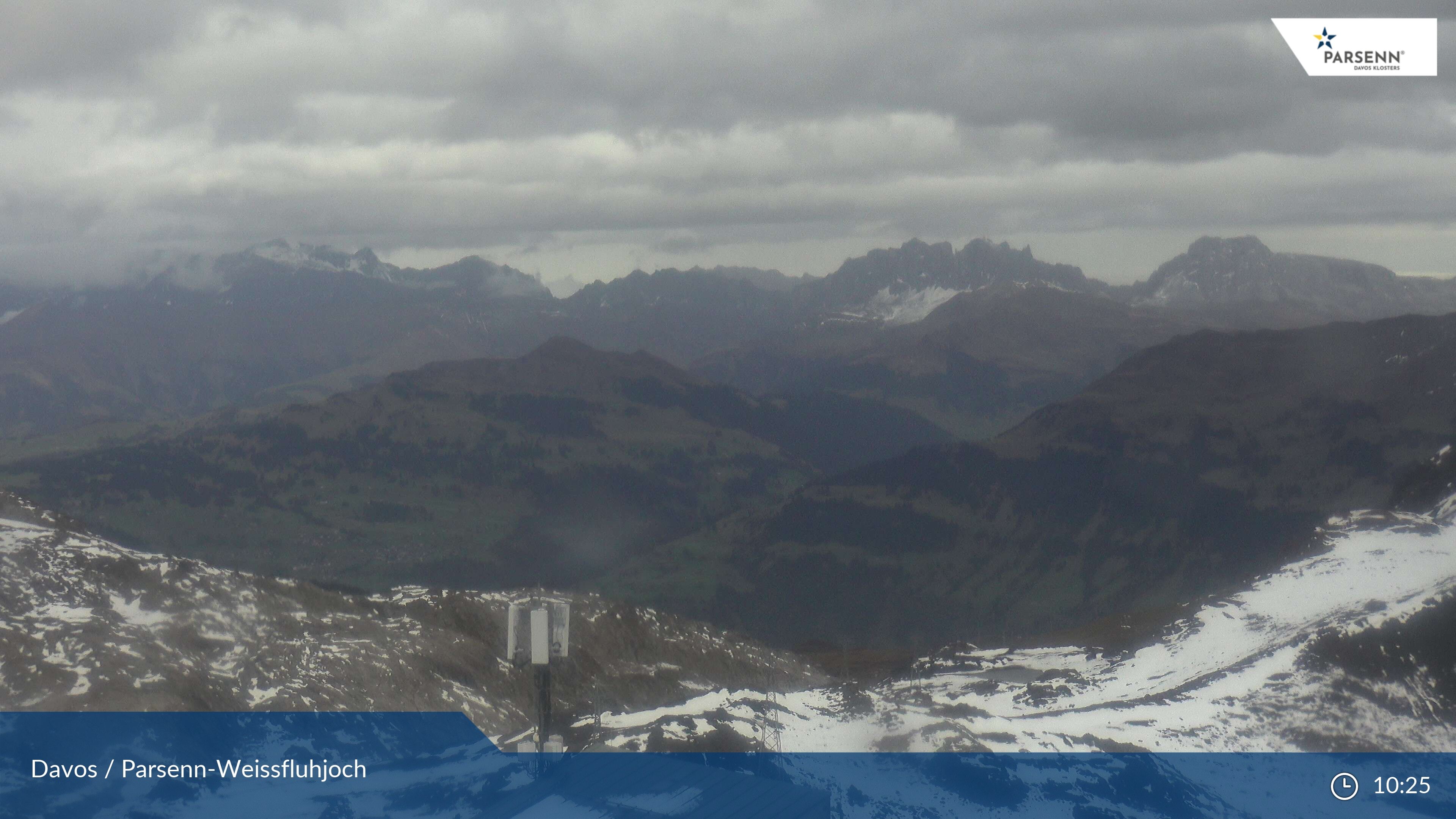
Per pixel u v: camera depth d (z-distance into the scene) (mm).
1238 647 155875
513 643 59844
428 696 144125
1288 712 128250
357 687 140625
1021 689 156750
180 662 134125
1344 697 131125
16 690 121188
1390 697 131500
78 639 131250
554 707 155000
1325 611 158625
